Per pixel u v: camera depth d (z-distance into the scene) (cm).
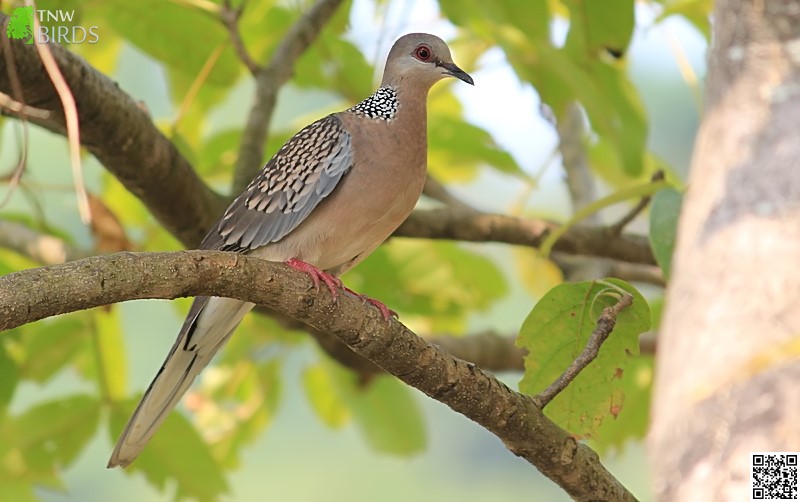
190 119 1197
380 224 873
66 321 1070
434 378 687
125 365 1141
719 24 439
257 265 643
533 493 2128
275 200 880
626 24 1023
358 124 873
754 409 321
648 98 1830
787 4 418
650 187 782
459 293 1202
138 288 597
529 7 1025
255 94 1060
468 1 1040
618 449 1100
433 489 2083
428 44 929
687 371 346
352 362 1123
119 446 796
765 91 405
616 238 1123
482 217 1102
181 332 828
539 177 1180
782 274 345
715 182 394
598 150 1346
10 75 801
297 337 1220
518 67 1029
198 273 618
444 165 1272
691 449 331
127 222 1202
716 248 367
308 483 2009
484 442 2180
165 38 1062
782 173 371
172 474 1001
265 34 1198
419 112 905
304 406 1998
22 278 564
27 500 1009
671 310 372
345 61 1172
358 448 2041
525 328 760
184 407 1224
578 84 977
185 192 957
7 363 1004
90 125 877
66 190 1152
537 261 1380
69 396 1007
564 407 765
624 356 753
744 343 335
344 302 671
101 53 1199
